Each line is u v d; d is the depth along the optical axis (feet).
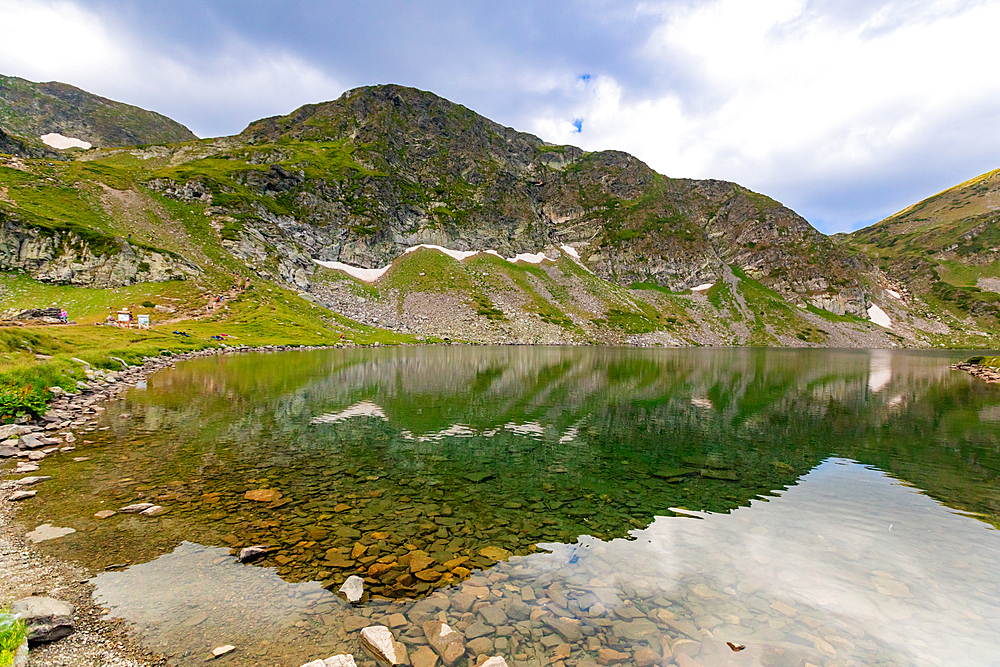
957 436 74.90
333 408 86.17
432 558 29.89
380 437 64.69
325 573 27.40
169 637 21.07
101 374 98.78
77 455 50.16
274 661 19.74
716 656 21.07
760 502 43.39
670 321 586.04
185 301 295.07
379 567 28.40
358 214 571.28
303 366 163.94
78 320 223.92
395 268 549.54
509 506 40.32
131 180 417.49
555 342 460.14
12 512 34.50
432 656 20.20
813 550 33.09
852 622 24.23
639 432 74.28
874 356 362.12
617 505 41.60
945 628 23.84
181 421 69.72
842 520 39.04
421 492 43.11
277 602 24.22
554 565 29.60
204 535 31.99
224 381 116.57
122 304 265.75
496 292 540.11
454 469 50.96
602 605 25.12
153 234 357.00
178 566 27.55
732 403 107.55
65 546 29.48
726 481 49.80
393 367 175.63
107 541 30.42
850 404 108.99
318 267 479.00
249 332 274.77
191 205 426.10
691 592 26.84
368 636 20.99
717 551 32.58
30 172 354.95
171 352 174.09
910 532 36.73
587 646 21.48
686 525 37.35
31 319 201.05
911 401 114.52
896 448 66.54
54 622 20.59
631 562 30.45
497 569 28.78
